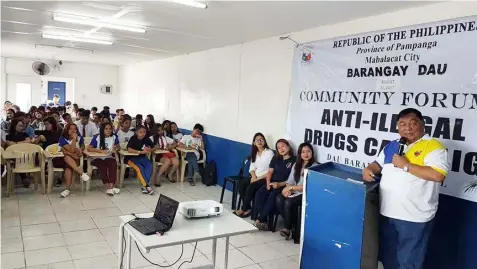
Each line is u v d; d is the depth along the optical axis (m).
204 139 6.42
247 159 5.03
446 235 2.86
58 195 4.96
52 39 6.32
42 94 10.50
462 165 2.75
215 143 6.09
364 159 3.50
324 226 2.82
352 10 3.30
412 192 2.49
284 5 3.28
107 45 6.74
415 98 3.08
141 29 4.89
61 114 8.56
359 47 3.56
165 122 6.88
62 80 10.73
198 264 3.11
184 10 3.72
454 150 2.80
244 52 5.34
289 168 4.16
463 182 2.75
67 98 10.85
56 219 4.03
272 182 4.18
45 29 5.35
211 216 2.57
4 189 5.00
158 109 8.60
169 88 8.00
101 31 5.30
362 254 2.59
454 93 2.81
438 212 2.90
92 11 4.04
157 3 3.52
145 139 5.66
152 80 8.95
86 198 4.91
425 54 3.01
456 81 2.80
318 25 3.98
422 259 2.57
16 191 5.02
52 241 3.43
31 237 3.50
